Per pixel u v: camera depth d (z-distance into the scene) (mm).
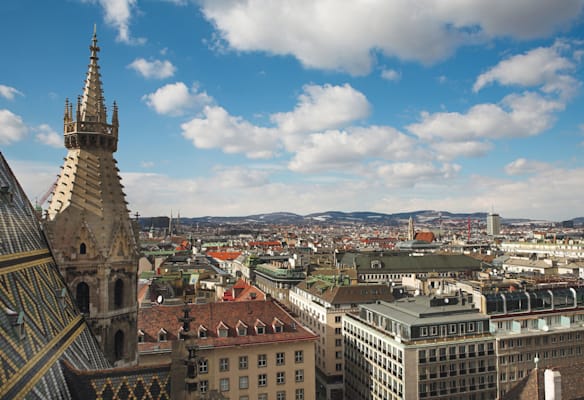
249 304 112750
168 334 102188
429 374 114500
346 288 162750
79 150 53438
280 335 106812
